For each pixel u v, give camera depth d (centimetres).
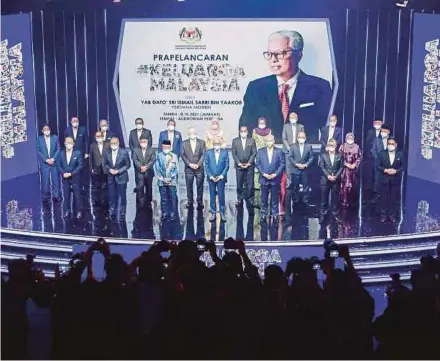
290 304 545
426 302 540
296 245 1057
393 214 1157
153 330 551
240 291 534
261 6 1220
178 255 632
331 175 1160
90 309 529
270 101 1241
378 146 1192
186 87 1245
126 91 1255
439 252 811
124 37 1241
